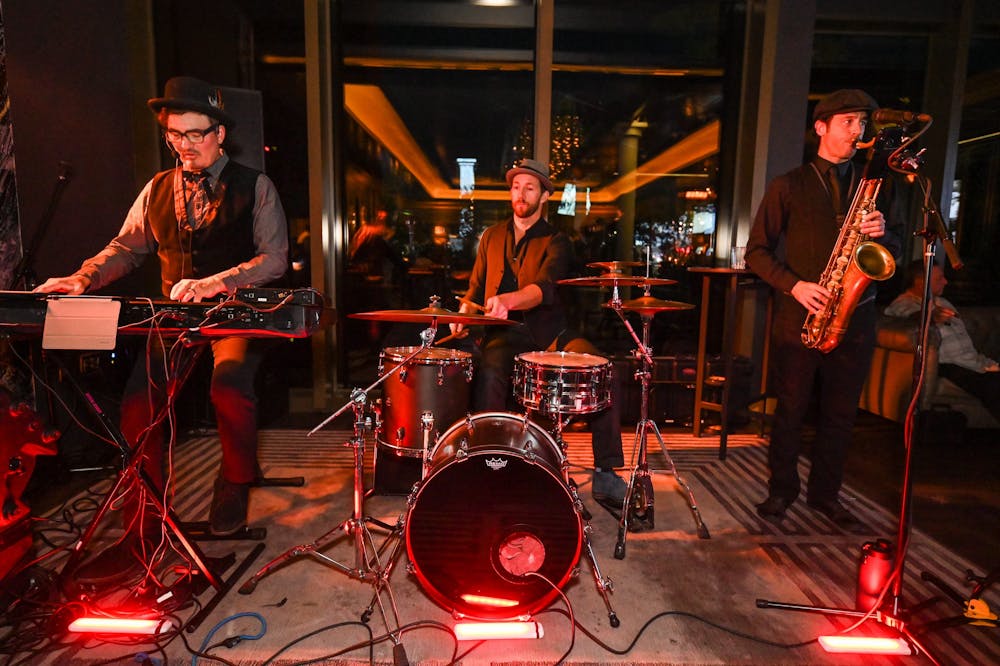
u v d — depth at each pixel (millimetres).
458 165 4434
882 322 4086
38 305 1596
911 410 1669
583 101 4406
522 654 1668
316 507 2629
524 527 1658
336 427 3904
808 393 2500
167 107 2025
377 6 4129
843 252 2283
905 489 1704
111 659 1617
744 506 2723
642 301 2309
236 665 1594
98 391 3201
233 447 2123
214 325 1629
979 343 4309
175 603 1850
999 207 4621
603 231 4594
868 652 1677
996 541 2418
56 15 3057
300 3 3936
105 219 3520
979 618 1736
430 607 1892
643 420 2369
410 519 1655
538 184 2811
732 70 4309
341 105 4246
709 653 1683
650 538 2391
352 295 4516
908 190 4660
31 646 1665
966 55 4262
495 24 4156
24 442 1813
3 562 1785
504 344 2740
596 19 4207
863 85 4523
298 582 2014
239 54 3990
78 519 2496
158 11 3883
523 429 1822
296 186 4117
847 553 2285
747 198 4273
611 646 1706
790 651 1698
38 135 2916
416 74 4281
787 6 4016
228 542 2289
